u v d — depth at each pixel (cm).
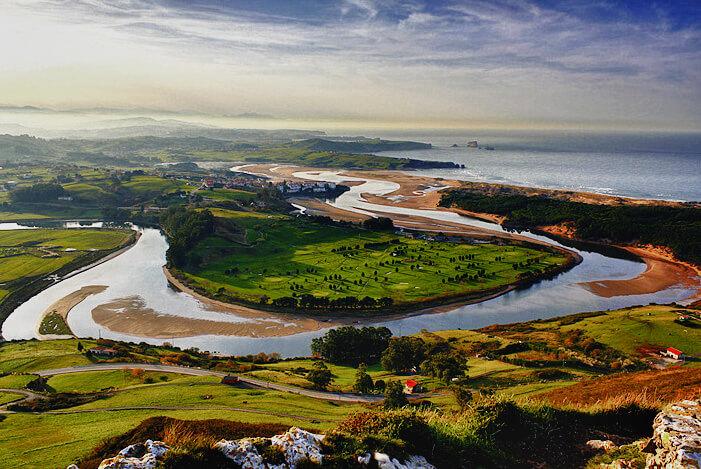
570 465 1809
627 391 3497
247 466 1396
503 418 1958
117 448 2061
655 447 1619
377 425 1720
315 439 1559
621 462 1634
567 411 2156
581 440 1998
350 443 1568
